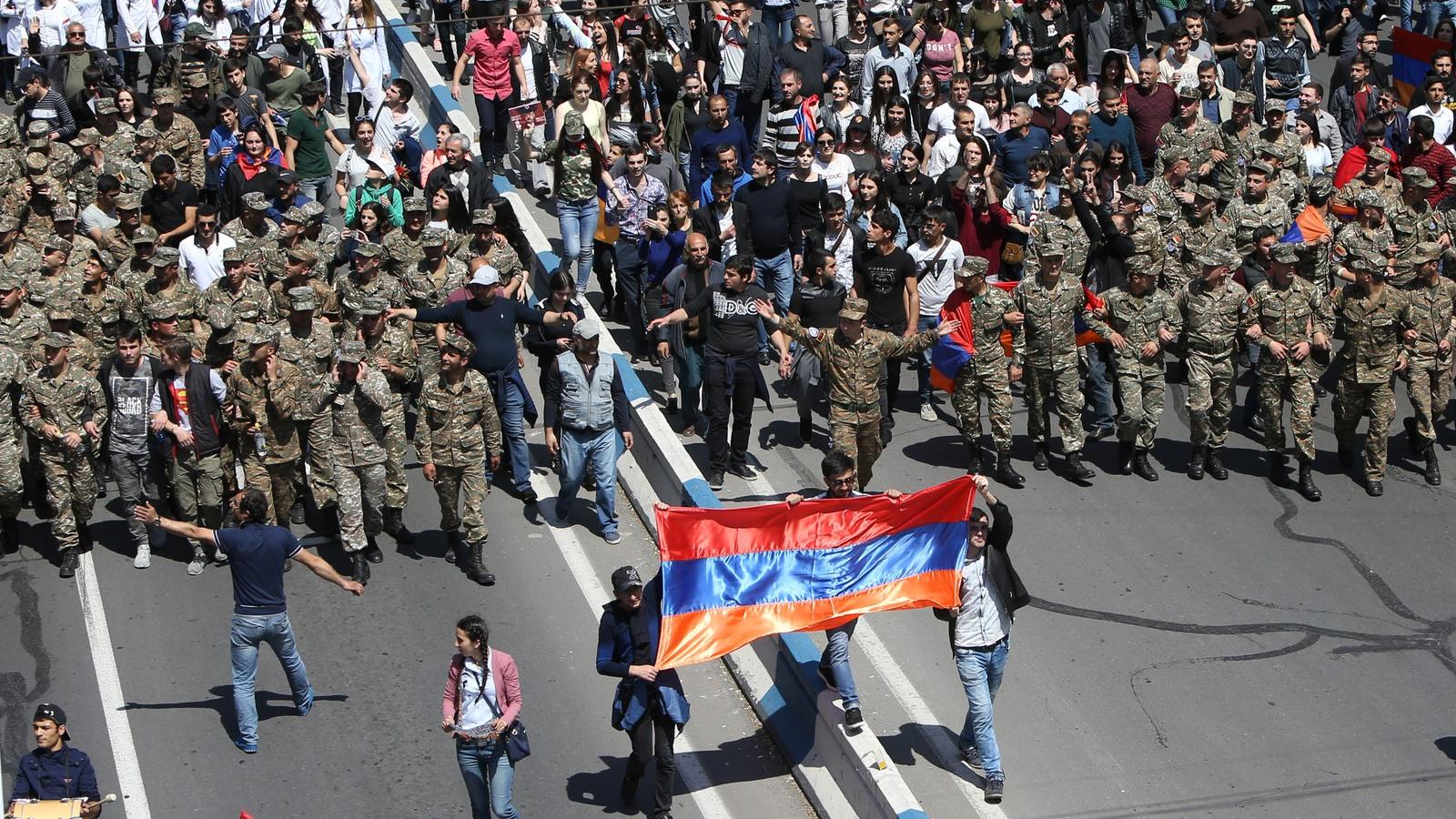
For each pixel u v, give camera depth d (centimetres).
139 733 1270
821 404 1798
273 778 1220
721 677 1373
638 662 1155
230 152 2022
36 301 1619
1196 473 1670
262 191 1856
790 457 1686
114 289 1638
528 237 2041
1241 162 2006
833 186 1908
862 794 1166
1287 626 1426
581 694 1330
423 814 1187
